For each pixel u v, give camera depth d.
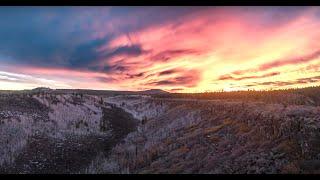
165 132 36.84
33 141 30.52
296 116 25.72
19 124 33.41
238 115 32.66
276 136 22.83
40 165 26.81
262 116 28.52
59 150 30.59
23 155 27.38
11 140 29.45
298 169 17.62
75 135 36.00
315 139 20.59
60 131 35.72
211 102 49.00
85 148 32.97
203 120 36.81
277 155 20.08
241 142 24.44
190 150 26.36
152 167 24.50
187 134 32.41
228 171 19.86
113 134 41.03
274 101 40.75
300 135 21.52
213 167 21.45
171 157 25.77
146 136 37.88
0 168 24.59
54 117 40.97
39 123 36.06
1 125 31.56
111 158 28.73
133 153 29.66
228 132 28.28
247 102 39.50
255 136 24.56
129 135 40.47
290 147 20.66
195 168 22.05
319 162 17.88
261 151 21.55
